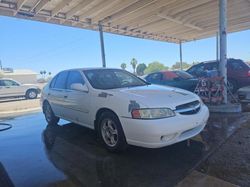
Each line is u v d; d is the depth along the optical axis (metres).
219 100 7.32
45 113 6.91
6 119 8.42
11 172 3.69
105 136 4.32
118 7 9.63
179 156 3.91
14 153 4.54
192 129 3.96
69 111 5.47
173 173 3.36
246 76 9.72
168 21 12.03
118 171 3.51
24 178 3.46
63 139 5.26
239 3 9.91
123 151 4.13
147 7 9.70
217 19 12.36
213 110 7.08
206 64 10.77
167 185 3.05
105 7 9.58
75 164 3.85
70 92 5.38
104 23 11.86
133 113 3.70
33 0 8.52
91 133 5.60
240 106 6.98
